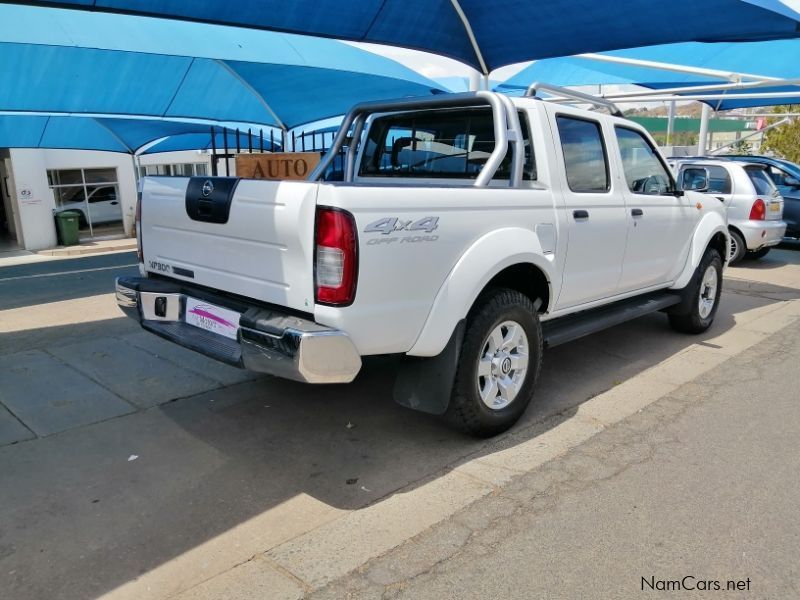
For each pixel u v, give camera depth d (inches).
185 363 217.9
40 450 154.1
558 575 107.8
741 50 440.5
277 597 103.0
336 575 108.3
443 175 189.5
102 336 254.1
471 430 153.6
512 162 165.3
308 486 137.6
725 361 221.6
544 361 222.1
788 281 372.8
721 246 259.9
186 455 151.9
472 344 145.5
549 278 164.6
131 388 195.2
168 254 160.6
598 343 243.9
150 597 103.0
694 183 428.5
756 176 417.4
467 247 141.4
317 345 118.5
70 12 283.4
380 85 418.9
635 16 256.8
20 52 325.7
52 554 114.0
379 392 191.3
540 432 163.9
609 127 195.8
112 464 147.4
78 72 362.6
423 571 109.1
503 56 320.2
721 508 127.7
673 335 255.0
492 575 108.0
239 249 137.1
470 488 136.0
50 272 495.8
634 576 107.4
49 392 191.9
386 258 124.6
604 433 163.3
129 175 789.2
